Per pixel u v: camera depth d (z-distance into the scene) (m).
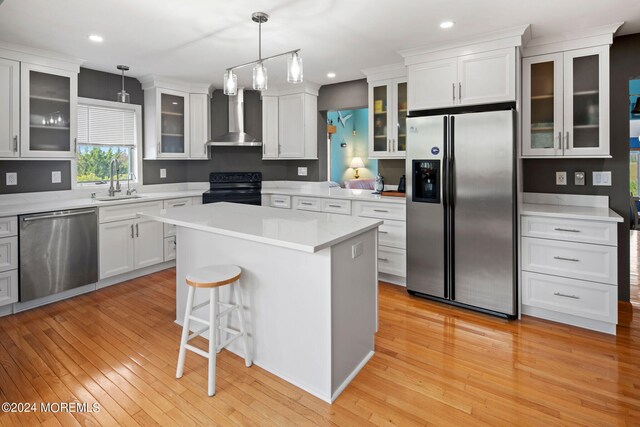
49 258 3.20
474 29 2.89
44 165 3.71
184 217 2.56
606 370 2.21
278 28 2.87
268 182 5.35
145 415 1.84
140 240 3.94
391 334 2.70
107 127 4.21
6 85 3.12
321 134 5.04
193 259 2.71
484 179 2.92
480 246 2.99
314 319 2.00
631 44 3.01
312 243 1.77
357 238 2.18
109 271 3.66
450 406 1.91
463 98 3.14
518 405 1.91
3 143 3.12
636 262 4.64
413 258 3.37
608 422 1.78
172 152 4.54
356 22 2.76
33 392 2.02
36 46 3.23
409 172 3.29
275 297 2.18
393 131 3.95
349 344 2.14
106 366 2.28
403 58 3.65
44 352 2.44
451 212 3.10
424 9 2.54
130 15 2.63
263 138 4.93
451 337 2.65
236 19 2.70
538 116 3.10
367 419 1.82
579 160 3.24
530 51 3.10
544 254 2.85
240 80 4.44
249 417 1.83
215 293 2.04
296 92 4.76
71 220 3.34
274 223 2.32
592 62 2.88
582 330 2.74
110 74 4.20
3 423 1.77
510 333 2.70
